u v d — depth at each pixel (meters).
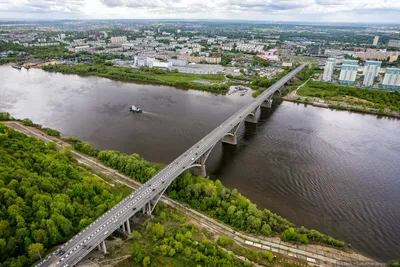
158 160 182.62
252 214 130.88
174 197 144.12
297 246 119.56
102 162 173.38
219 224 128.75
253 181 168.00
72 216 117.38
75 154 181.00
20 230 101.94
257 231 124.44
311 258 114.06
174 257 106.06
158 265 102.06
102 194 133.62
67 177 143.88
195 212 135.25
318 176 175.25
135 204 121.50
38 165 145.88
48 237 105.75
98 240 102.25
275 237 123.50
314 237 123.56
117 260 102.94
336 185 166.38
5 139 164.25
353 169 185.00
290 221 136.62
